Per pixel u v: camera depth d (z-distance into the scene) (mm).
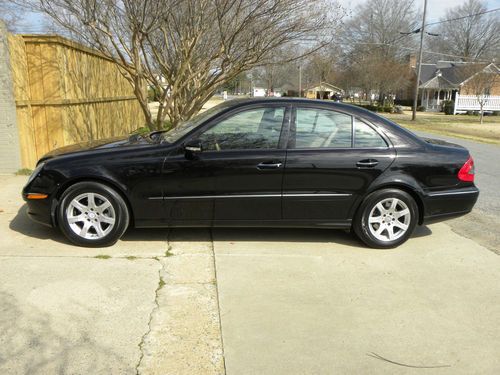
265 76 51875
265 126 4746
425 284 4113
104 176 4547
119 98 12891
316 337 3223
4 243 4695
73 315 3359
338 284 4059
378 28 61094
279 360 2951
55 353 2904
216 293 3811
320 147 4758
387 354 3057
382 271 4371
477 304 3770
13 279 3893
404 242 5016
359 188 4781
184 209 4699
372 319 3486
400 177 4797
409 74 51594
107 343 3041
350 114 4852
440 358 3031
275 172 4664
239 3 8336
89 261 4328
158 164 4582
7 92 7445
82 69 9562
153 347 3025
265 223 4824
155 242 4910
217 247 4836
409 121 33188
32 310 3398
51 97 8078
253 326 3332
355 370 2883
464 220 6176
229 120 4715
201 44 9836
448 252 4918
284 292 3875
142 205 4652
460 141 17750
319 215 4840
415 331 3342
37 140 8195
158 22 8539
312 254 4734
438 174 4875
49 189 4574
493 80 35531
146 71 10086
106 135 11445
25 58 7891
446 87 48625
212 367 2855
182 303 3619
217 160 4617
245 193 4691
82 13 8180
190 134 4676
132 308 3500
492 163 11539
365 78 48156
